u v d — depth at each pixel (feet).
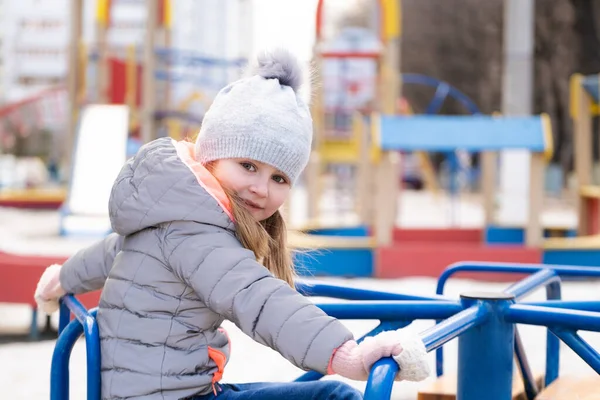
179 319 6.44
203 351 6.51
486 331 6.72
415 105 115.14
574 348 6.47
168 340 6.40
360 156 40.68
